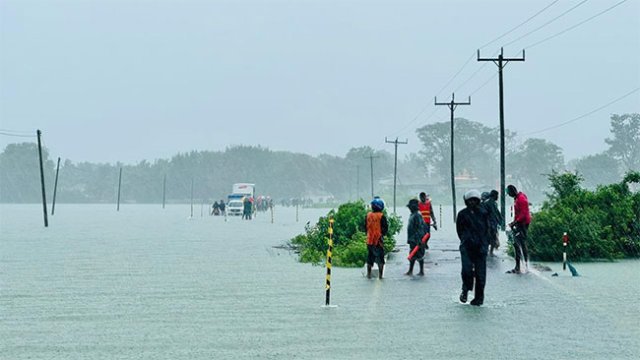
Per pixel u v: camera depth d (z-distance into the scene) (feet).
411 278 56.49
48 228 155.43
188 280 55.93
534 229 72.02
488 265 65.31
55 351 29.66
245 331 33.94
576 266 65.16
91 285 52.80
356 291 48.57
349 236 83.35
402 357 28.19
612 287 49.65
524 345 30.40
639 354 28.68
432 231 130.82
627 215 76.54
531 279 54.65
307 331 33.81
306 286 51.75
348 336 32.55
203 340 31.81
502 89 127.44
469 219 42.27
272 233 134.62
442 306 41.52
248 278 57.47
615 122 568.00
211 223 188.24
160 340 31.83
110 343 31.24
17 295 47.19
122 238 117.19
